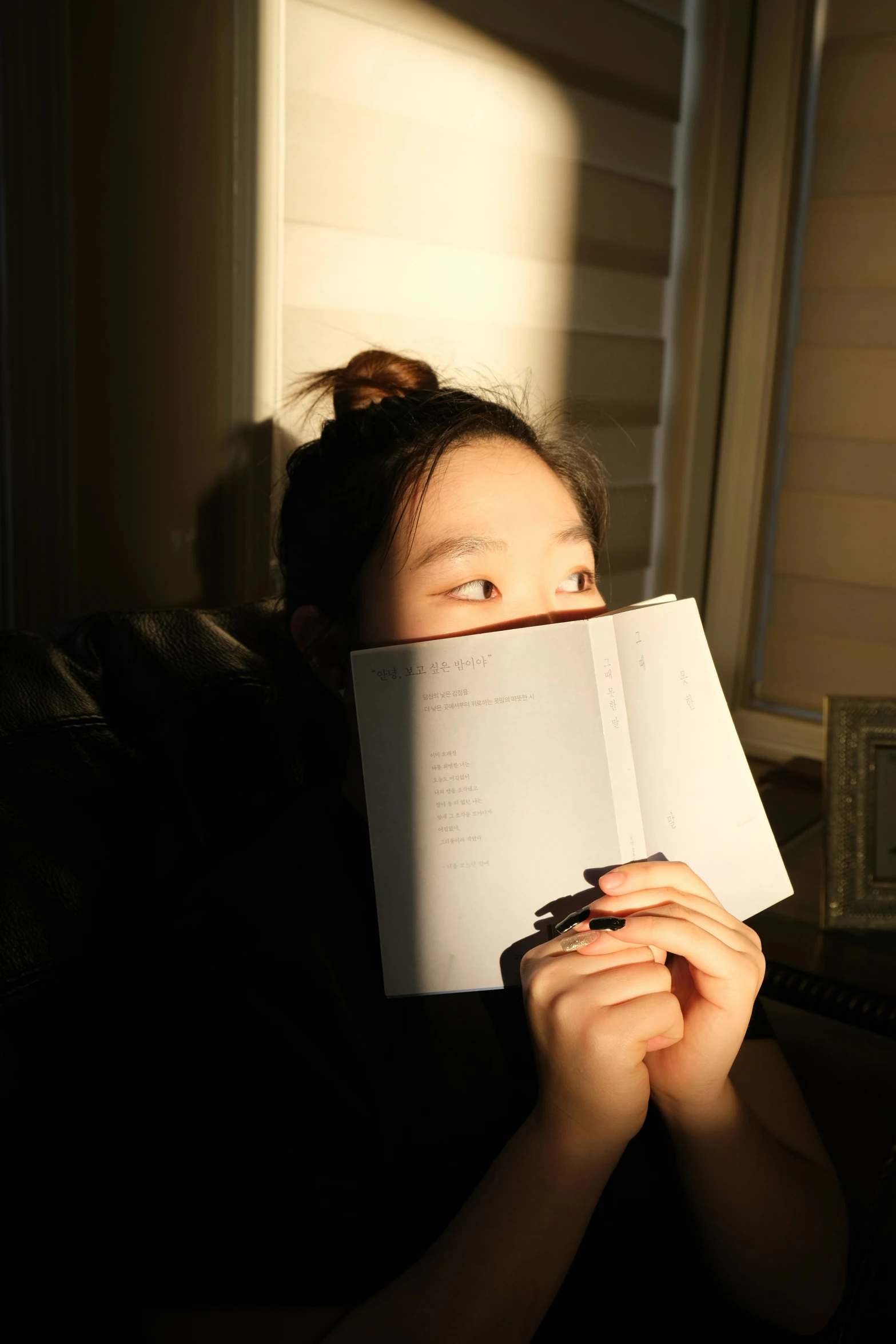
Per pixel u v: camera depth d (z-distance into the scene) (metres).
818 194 1.83
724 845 0.74
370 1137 0.67
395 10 1.27
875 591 1.87
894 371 1.79
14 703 0.73
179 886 0.79
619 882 0.67
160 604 1.15
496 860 0.69
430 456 0.78
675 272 1.86
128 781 0.77
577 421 1.69
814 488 1.91
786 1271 0.74
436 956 0.68
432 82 1.34
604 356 1.74
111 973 0.72
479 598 0.78
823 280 1.85
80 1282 0.65
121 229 1.05
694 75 1.79
